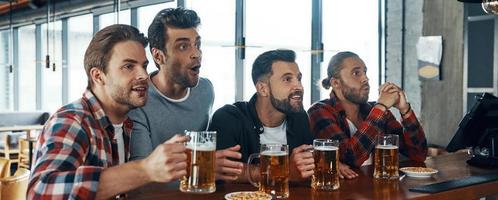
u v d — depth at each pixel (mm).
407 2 5543
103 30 1523
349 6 5371
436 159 2449
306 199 1504
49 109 9492
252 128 2047
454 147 2350
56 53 8836
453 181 1809
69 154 1326
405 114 2404
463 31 5039
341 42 5328
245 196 1462
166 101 2082
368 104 2605
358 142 2209
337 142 1658
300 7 5090
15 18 8852
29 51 10141
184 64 2092
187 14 2115
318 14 5207
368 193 1596
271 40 4906
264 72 1998
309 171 1649
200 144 1432
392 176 1859
